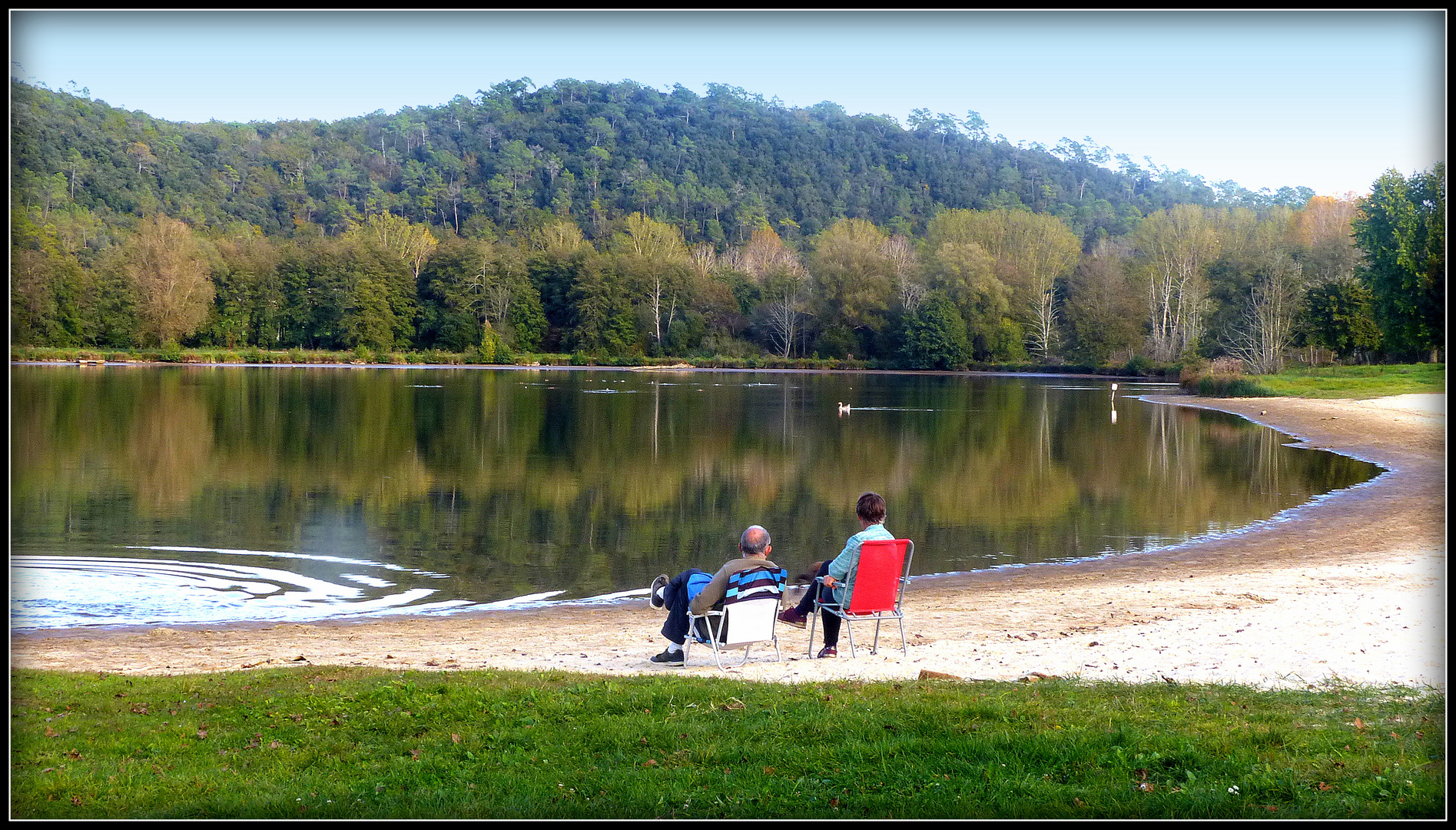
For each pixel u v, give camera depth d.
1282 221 114.88
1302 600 11.77
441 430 39.69
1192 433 40.38
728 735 6.37
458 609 13.45
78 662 9.59
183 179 159.38
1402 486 25.06
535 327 115.06
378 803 5.32
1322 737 6.13
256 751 6.20
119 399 50.78
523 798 5.39
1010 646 9.51
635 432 40.03
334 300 106.69
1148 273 100.31
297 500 22.88
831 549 18.53
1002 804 5.25
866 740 6.24
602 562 16.95
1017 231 121.44
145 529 18.86
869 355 108.44
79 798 5.37
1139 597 12.76
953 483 26.97
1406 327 56.50
